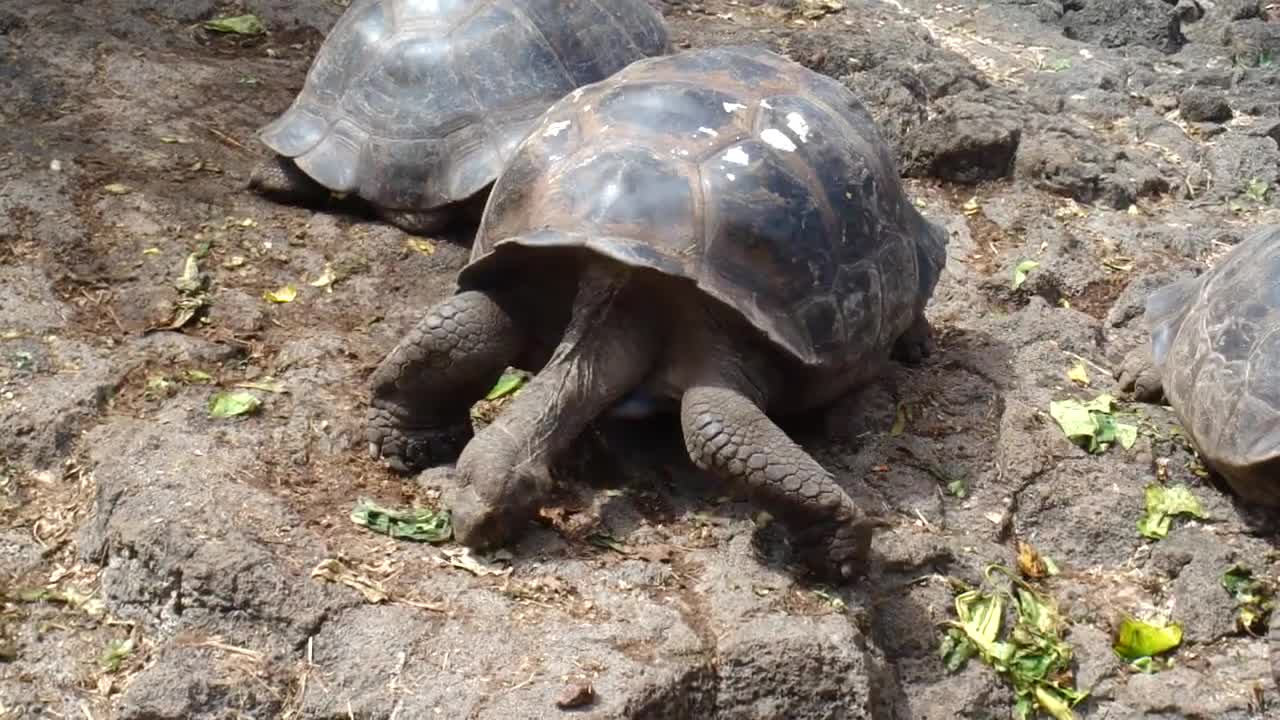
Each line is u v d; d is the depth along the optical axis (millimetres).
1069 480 4414
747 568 4027
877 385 4570
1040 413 4555
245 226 4949
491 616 3859
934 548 4176
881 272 4230
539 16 5020
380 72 4969
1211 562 4281
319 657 3811
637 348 4047
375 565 3941
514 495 3934
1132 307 4961
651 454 4289
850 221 4188
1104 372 4766
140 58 5602
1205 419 4363
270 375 4449
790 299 4059
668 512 4168
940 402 4570
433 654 3795
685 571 4023
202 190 5055
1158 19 7098
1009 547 4305
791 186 4113
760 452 3945
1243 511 4414
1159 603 4262
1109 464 4457
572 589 3939
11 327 4477
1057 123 5703
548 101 4934
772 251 4047
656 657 3811
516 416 3977
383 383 4156
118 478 4055
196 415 4266
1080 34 7031
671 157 4086
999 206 5391
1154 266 5188
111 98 5391
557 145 4180
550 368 4012
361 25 5059
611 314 4020
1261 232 4602
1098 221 5363
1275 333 4305
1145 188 5555
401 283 4816
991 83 6020
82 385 4316
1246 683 4117
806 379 4121
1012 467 4406
